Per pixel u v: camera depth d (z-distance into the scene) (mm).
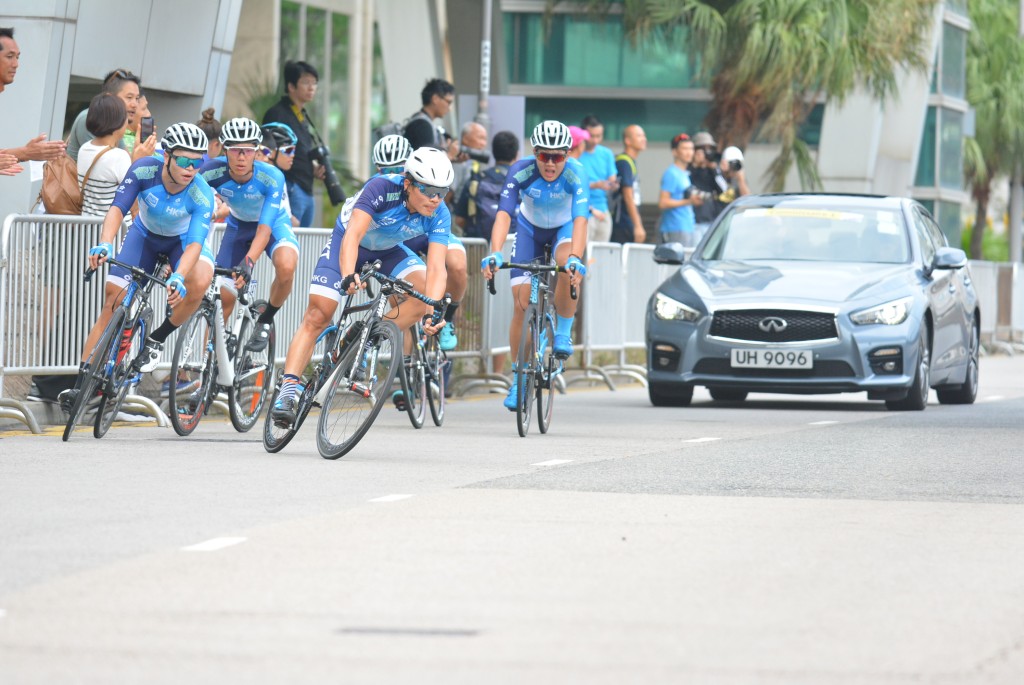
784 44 64750
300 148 35625
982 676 10992
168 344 29250
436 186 23344
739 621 12531
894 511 18500
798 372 33344
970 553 15742
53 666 10953
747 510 18359
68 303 27547
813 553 15578
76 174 28172
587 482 20641
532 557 15094
